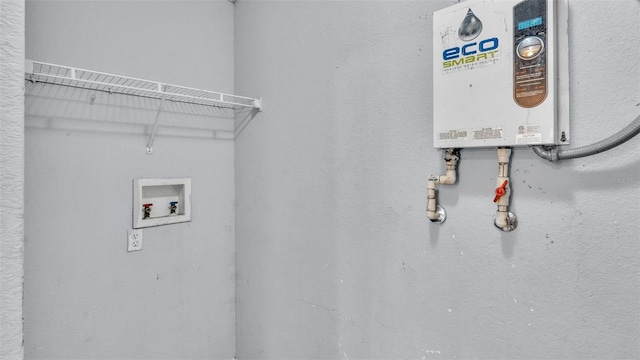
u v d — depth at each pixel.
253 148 1.55
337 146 1.22
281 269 1.43
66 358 1.14
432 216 0.93
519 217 0.81
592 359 0.72
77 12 1.14
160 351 1.38
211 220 1.56
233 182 1.65
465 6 0.82
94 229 1.20
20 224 0.37
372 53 1.11
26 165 1.05
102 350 1.22
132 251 1.30
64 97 1.13
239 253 1.63
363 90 1.13
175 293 1.43
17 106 0.36
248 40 1.57
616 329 0.70
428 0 0.97
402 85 1.03
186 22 1.45
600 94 0.70
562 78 0.72
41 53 1.07
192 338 1.49
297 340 1.38
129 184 1.29
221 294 1.60
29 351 1.07
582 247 0.73
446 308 0.95
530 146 0.78
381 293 1.10
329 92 1.24
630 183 0.67
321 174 1.27
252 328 1.57
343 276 1.21
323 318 1.28
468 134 0.82
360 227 1.15
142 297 1.33
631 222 0.68
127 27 1.27
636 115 0.67
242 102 1.61
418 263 1.01
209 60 1.54
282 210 1.42
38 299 1.08
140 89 1.19
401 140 1.04
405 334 1.04
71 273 1.15
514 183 0.82
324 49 1.25
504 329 0.84
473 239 0.89
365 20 1.12
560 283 0.76
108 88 1.23
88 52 1.17
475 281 0.89
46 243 1.09
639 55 0.66
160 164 1.38
